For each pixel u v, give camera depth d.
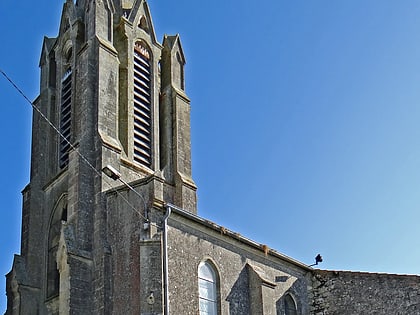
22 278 39.03
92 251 34.69
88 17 44.50
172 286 32.12
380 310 39.78
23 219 41.84
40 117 44.91
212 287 34.91
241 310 35.97
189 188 43.84
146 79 46.66
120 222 34.59
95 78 41.34
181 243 33.62
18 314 37.94
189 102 47.81
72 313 32.44
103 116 40.09
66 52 46.34
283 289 39.91
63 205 40.25
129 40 46.16
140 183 34.38
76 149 37.88
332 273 41.75
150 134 44.81
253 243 37.78
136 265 32.81
